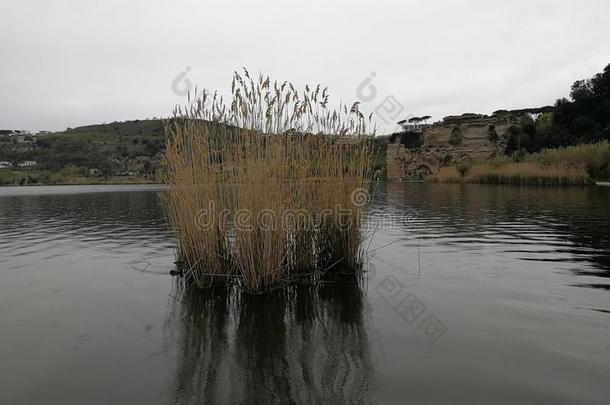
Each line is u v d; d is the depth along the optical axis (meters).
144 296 5.12
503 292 4.96
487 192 23.23
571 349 3.40
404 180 47.28
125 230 10.91
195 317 4.37
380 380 3.00
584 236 8.55
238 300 4.96
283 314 4.45
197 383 3.00
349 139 6.08
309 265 5.93
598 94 52.88
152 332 3.96
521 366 3.14
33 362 3.33
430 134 56.53
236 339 3.79
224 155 5.48
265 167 5.20
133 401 2.77
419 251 7.42
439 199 18.94
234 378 3.07
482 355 3.34
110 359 3.38
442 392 2.81
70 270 6.45
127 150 75.88
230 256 5.62
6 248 8.37
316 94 5.98
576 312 4.25
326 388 2.91
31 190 42.50
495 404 2.65
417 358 3.33
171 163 6.04
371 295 5.02
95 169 69.50
